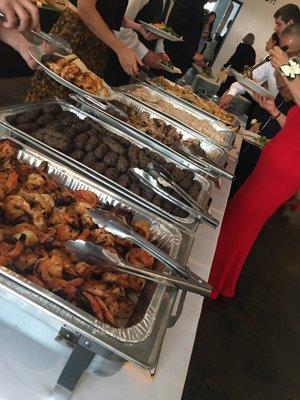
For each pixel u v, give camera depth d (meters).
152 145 1.27
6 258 0.56
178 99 2.04
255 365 1.91
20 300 0.50
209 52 7.16
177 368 0.66
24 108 1.06
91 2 1.43
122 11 1.79
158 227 0.83
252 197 1.75
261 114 3.17
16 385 0.54
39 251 0.61
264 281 2.73
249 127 3.05
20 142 0.90
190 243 0.82
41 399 0.54
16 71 3.87
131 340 0.50
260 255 3.10
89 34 1.69
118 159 1.01
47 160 0.88
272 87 2.84
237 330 2.09
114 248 0.72
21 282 0.51
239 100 3.10
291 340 2.23
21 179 0.80
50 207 0.74
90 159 0.98
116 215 0.80
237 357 1.90
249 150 2.68
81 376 0.54
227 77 4.47
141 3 2.28
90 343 0.49
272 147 1.69
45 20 3.56
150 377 0.62
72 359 0.51
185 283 0.64
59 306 0.50
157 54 2.42
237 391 1.70
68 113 1.15
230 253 1.87
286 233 3.81
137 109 1.62
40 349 0.60
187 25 3.16
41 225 0.69
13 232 0.62
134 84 2.00
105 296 0.59
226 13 7.42
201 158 1.32
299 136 1.58
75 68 1.26
